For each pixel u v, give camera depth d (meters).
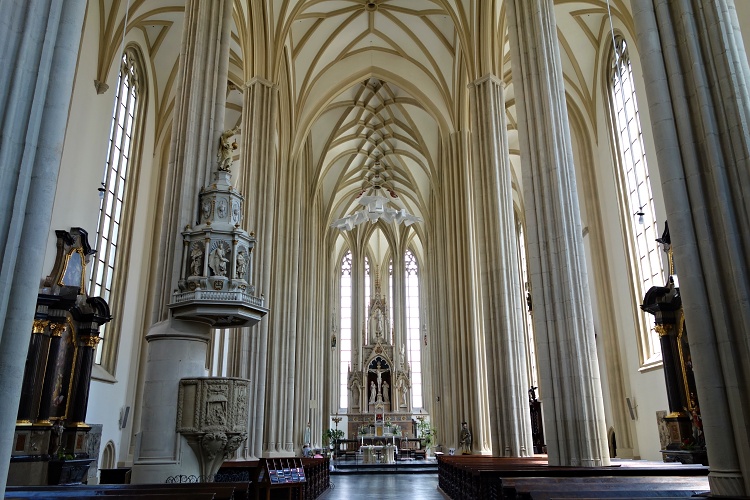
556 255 12.28
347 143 35.81
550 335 11.99
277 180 25.00
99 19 18.00
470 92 19.95
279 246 24.27
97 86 17.94
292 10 21.84
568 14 21.14
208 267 10.75
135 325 21.50
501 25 19.81
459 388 24.66
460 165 26.08
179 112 12.51
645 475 9.07
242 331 17.69
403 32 26.56
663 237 16.09
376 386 44.16
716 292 6.10
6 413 5.01
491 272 17.59
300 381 30.17
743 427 5.70
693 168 6.50
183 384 10.18
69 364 15.39
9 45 5.67
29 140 5.57
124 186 20.97
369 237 47.69
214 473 10.04
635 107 19.20
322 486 18.33
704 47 6.73
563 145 12.80
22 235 5.40
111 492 6.15
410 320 46.41
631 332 20.11
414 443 41.81
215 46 13.05
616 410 20.72
